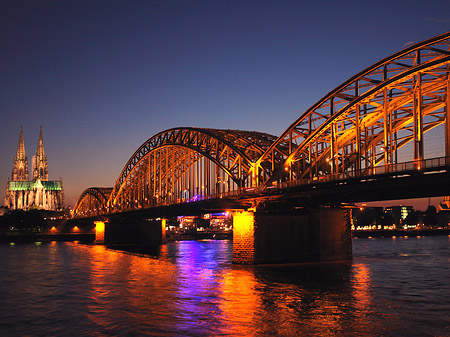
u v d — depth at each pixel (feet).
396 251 404.77
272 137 334.85
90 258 348.18
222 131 339.36
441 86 193.16
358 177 197.26
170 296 170.91
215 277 213.87
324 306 147.43
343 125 234.79
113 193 618.44
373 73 207.00
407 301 154.20
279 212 256.93
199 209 356.18
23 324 133.39
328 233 266.57
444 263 277.03
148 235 582.76
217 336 117.29
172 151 436.35
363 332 118.01
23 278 228.22
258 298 161.68
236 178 302.04
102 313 145.18
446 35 179.63
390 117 210.38
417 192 209.15
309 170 238.07
